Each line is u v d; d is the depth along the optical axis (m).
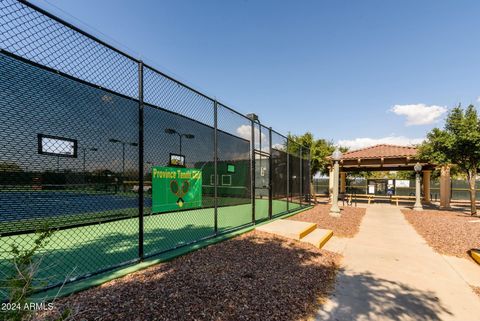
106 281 3.27
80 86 4.26
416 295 3.61
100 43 3.53
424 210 14.22
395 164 16.03
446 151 12.27
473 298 3.54
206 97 5.72
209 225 7.39
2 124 3.56
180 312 2.70
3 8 2.72
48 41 3.04
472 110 11.68
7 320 1.56
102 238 5.49
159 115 5.41
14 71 3.55
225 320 2.65
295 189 12.68
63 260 4.04
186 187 5.70
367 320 2.94
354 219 10.37
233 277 3.73
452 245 6.26
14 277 1.73
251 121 7.56
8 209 4.59
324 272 4.36
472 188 11.98
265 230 6.71
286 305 3.11
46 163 4.15
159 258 4.20
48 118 3.98
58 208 5.52
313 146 21.27
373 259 5.27
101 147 4.70
